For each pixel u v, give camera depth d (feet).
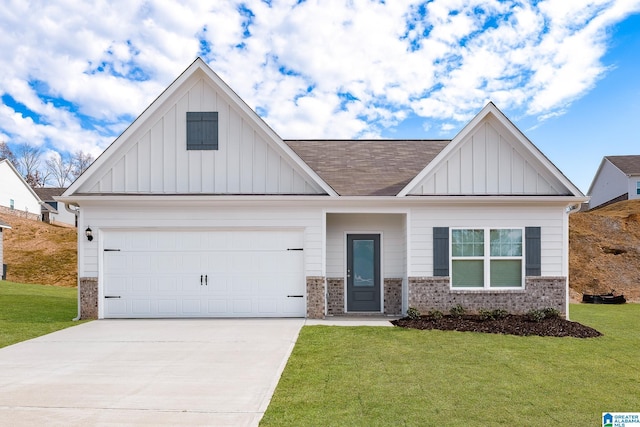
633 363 22.76
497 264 36.45
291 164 37.01
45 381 19.62
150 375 20.43
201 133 37.17
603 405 16.89
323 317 35.94
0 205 124.98
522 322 32.35
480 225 36.52
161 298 36.45
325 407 16.35
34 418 15.42
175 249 36.63
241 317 36.35
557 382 19.58
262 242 36.65
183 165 37.04
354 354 24.00
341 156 45.21
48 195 171.01
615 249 74.43
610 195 123.34
